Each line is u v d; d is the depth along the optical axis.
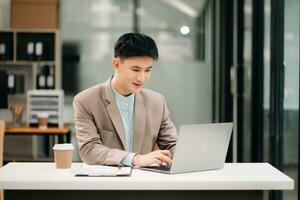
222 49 6.01
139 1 6.18
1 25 5.78
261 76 4.59
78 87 6.20
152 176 1.98
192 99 6.21
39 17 5.72
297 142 3.39
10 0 5.96
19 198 2.09
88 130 2.33
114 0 6.18
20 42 5.80
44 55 5.70
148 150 2.42
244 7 5.30
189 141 2.02
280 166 3.80
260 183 1.93
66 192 2.08
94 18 6.18
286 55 3.68
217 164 2.17
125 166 2.16
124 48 2.19
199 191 2.07
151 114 2.43
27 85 5.91
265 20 4.45
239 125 5.50
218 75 6.13
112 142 2.37
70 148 2.16
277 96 3.83
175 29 6.20
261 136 4.56
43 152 5.88
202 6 6.17
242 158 5.45
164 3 6.18
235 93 5.52
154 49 2.20
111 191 2.07
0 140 2.59
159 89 6.20
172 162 2.01
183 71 6.20
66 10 6.17
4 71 5.40
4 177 1.97
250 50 4.97
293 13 3.47
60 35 6.07
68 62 6.19
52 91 5.25
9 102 5.92
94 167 2.12
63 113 5.66
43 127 5.10
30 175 2.01
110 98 2.38
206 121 6.20
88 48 6.19
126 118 2.41
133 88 2.24
